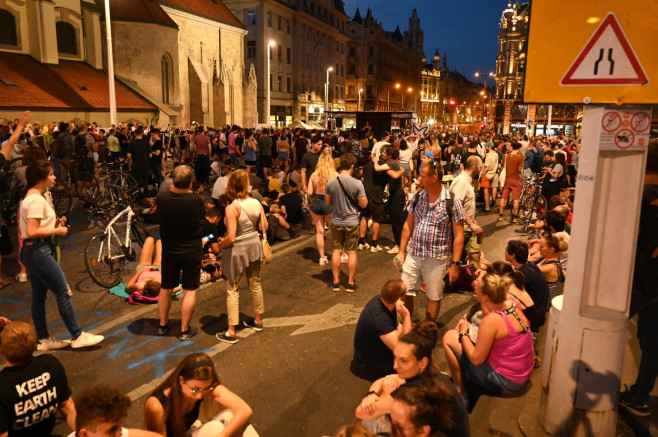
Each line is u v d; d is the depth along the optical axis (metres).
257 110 61.53
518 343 3.99
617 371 3.31
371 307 4.54
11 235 9.57
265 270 7.98
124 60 39.50
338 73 86.44
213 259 7.38
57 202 12.05
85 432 2.58
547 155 13.80
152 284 6.44
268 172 12.95
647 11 2.91
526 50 3.22
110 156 16.86
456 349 4.27
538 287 5.16
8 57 31.73
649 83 2.96
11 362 3.15
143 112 37.38
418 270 5.32
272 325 5.89
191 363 3.06
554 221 6.71
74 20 36.44
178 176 5.14
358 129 28.61
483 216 13.00
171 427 3.10
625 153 3.13
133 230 8.09
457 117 186.00
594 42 3.04
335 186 6.83
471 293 7.01
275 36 62.84
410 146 16.25
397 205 8.74
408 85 131.50
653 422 3.87
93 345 5.28
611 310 3.33
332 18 81.44
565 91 3.15
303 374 4.77
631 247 3.23
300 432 3.89
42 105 29.73
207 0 52.38
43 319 5.12
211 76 50.16
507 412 4.07
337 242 6.98
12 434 3.14
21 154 12.54
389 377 3.73
